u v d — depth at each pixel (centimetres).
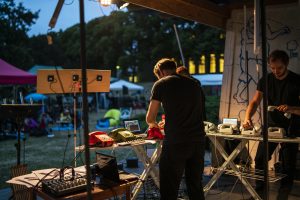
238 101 530
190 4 466
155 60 1900
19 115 345
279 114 386
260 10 205
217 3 577
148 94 2498
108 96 2709
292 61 493
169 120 277
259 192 407
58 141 998
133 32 2014
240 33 535
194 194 292
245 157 480
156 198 379
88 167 182
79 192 232
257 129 351
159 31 1877
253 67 518
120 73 2694
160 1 438
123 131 345
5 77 831
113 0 398
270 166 482
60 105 1700
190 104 277
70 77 331
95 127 1328
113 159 254
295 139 322
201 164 289
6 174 594
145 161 353
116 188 244
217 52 1648
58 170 278
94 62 2336
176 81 279
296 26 490
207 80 1753
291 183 416
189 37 1720
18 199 301
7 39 1930
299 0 482
